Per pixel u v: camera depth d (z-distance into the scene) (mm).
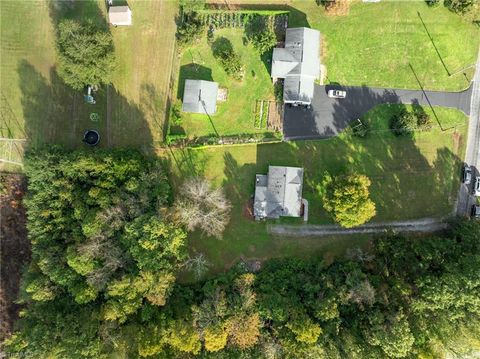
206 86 61219
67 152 61094
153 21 64188
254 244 62750
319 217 62625
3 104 65625
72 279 55969
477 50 62562
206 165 63406
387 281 56750
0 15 65812
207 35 63406
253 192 62938
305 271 60531
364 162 62656
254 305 56844
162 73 64000
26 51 65562
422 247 56156
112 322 54031
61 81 65188
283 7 63219
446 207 62656
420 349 50438
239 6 63531
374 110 62688
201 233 62906
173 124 63312
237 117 63281
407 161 62656
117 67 64125
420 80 62625
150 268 53156
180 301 58188
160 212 56188
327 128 62750
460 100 62688
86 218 56188
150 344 51750
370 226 62656
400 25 62688
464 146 62750
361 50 62750
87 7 65000
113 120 64625
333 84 62844
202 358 54219
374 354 50469
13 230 66250
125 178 58594
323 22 63000
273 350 54062
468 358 55000
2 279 66250
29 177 62250
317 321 54906
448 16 62438
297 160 62938
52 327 54906
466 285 49438
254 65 63219
